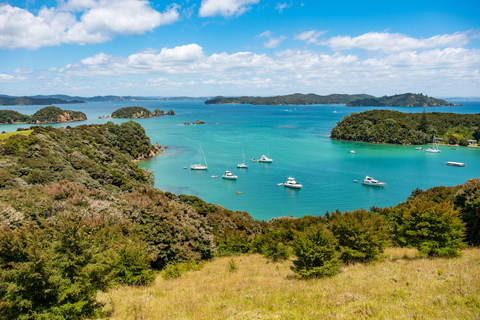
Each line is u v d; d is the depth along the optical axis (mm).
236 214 54344
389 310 9836
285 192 82125
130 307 12648
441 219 19375
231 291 14594
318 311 10406
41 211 25500
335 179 93562
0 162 46656
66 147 70375
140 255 18688
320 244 17281
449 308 9492
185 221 29781
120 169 79250
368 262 19828
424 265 16672
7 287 10062
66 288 11023
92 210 26797
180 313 11430
